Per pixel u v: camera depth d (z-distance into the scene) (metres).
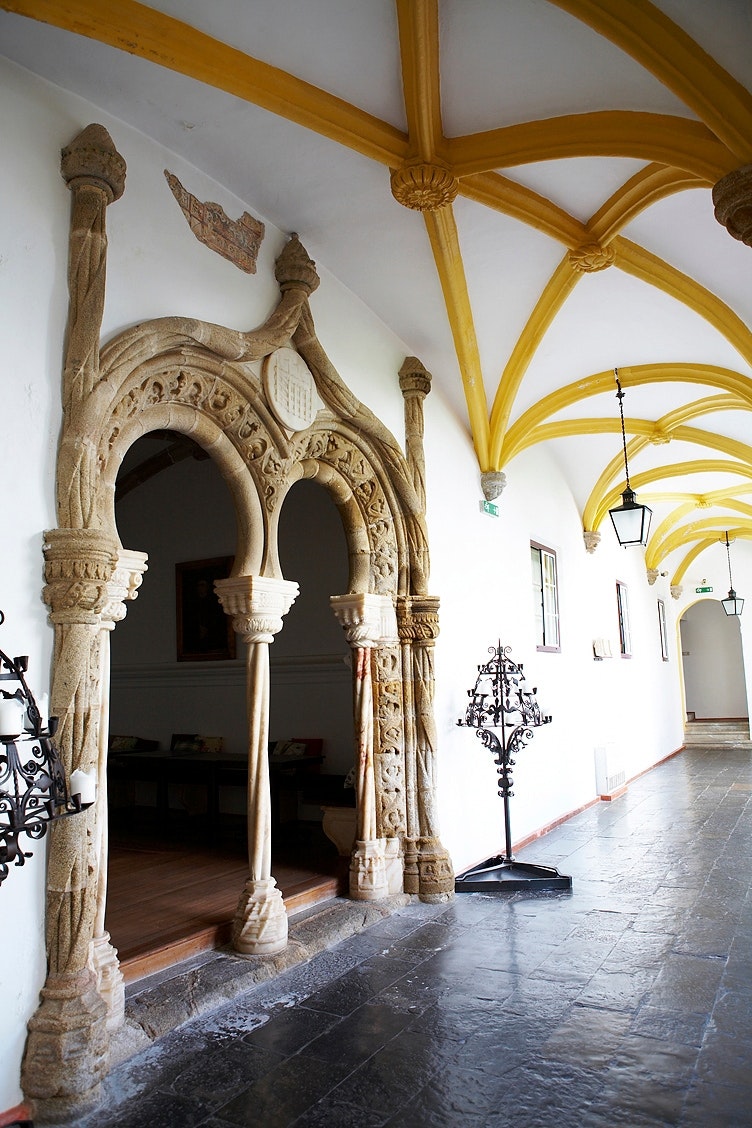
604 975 3.96
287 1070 3.07
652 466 9.80
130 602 8.91
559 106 3.80
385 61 3.60
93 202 3.40
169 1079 3.03
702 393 7.38
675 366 6.53
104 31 3.14
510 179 4.32
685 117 3.57
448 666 6.21
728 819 8.25
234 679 8.06
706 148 3.53
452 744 6.15
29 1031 2.88
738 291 5.01
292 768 6.89
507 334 5.98
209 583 8.37
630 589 12.95
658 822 8.20
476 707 6.19
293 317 4.61
